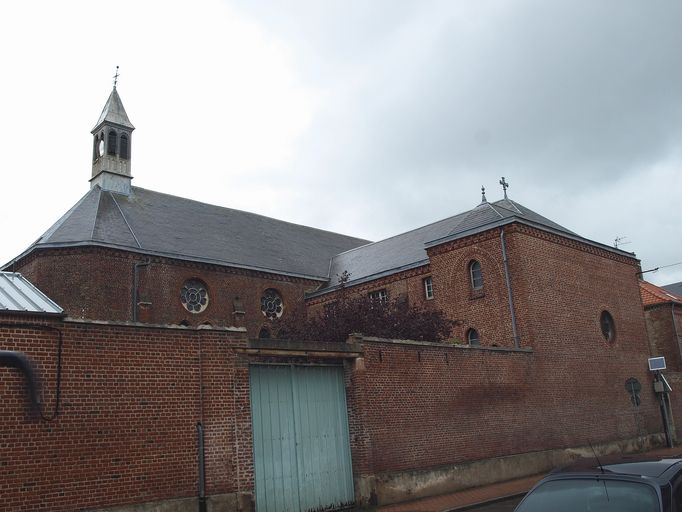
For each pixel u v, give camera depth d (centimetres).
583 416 2267
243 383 1320
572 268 2492
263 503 1317
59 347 1091
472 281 2514
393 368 1642
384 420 1577
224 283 3097
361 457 1506
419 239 3269
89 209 2973
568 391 2244
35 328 1072
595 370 2409
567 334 2341
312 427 1461
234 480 1249
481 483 1775
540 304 2283
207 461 1223
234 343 1323
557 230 2464
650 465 580
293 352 1427
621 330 2641
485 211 2602
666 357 3372
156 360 1205
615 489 544
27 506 1001
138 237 2903
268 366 1414
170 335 1238
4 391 1011
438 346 1789
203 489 1201
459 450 1747
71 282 2630
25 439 1019
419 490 1596
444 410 1744
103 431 1108
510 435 1936
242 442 1281
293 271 3419
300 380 1469
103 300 2645
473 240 2488
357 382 1548
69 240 2675
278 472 1363
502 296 2347
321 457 1458
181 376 1234
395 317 2217
